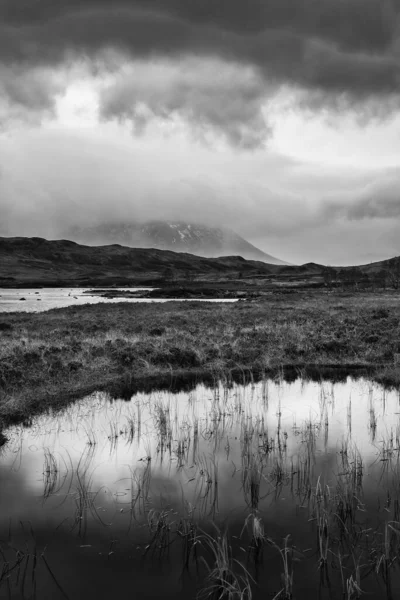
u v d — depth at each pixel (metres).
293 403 14.21
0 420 12.18
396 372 17.67
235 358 20.66
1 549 6.29
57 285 179.50
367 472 8.67
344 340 23.22
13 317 38.19
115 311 45.06
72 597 5.36
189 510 7.29
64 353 19.72
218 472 8.83
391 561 5.77
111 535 6.62
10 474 8.78
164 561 6.02
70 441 10.77
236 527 6.81
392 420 12.17
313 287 139.25
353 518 6.93
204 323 31.09
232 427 11.80
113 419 12.61
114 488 8.14
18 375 16.38
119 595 5.38
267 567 5.88
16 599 5.29
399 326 26.67
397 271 141.25
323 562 5.83
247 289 127.75
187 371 18.53
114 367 18.39
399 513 7.02
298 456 9.02
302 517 7.07
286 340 23.64
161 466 9.15
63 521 7.02
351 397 14.85
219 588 5.47
